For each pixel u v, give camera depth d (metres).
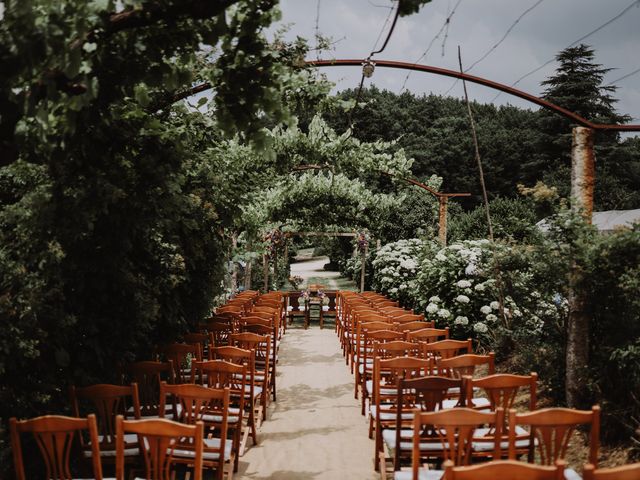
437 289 9.84
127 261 5.27
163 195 4.86
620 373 5.04
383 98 41.47
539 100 5.84
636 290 4.87
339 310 13.30
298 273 35.47
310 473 5.02
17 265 4.03
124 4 2.98
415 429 3.28
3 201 4.77
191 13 3.35
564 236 5.54
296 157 11.03
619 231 5.16
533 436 3.83
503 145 37.47
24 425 3.22
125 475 4.47
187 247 7.24
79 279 4.84
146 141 4.71
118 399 4.11
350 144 11.31
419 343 5.94
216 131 7.12
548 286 5.85
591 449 3.24
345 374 9.43
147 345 6.69
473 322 9.21
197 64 5.13
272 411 7.17
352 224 16.23
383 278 14.66
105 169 4.51
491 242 7.61
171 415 5.07
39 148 3.72
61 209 4.27
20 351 3.94
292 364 10.24
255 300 12.59
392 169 11.67
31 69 2.77
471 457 4.14
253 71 3.89
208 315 9.35
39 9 2.85
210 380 5.01
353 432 6.27
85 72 3.21
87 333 5.10
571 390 5.54
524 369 6.91
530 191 6.07
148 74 3.67
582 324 5.49
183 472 5.01
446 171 37.88
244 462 5.30
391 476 4.90
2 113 3.07
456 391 5.66
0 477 3.86
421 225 22.52
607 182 25.30
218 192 7.52
